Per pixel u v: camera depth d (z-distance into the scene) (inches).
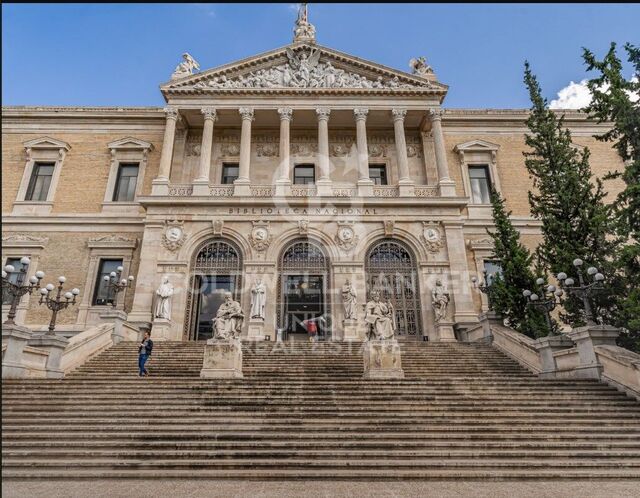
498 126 1127.6
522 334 646.5
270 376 526.0
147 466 312.2
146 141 1081.4
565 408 409.1
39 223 1007.6
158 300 836.6
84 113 1101.7
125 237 999.0
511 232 791.7
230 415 390.3
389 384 485.1
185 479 294.4
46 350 519.8
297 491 267.3
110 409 401.1
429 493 264.1
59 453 324.5
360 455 326.6
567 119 1125.7
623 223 501.7
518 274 735.7
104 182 1059.3
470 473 299.0
